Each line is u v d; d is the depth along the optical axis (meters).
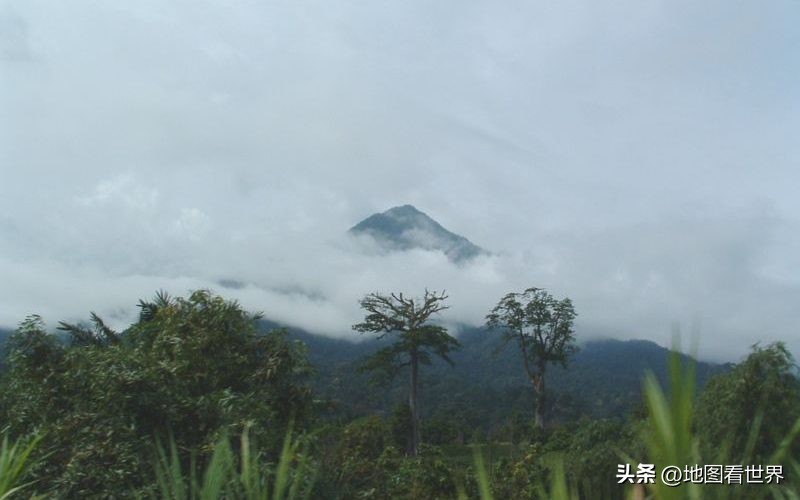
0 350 9.95
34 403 9.09
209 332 11.05
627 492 2.15
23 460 4.16
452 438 41.28
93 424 8.34
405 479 13.66
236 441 8.38
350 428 14.58
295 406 11.09
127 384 8.59
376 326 44.16
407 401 44.62
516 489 13.16
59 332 11.51
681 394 1.80
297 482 3.65
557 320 52.69
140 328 11.92
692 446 1.92
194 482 3.60
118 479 7.66
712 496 2.41
